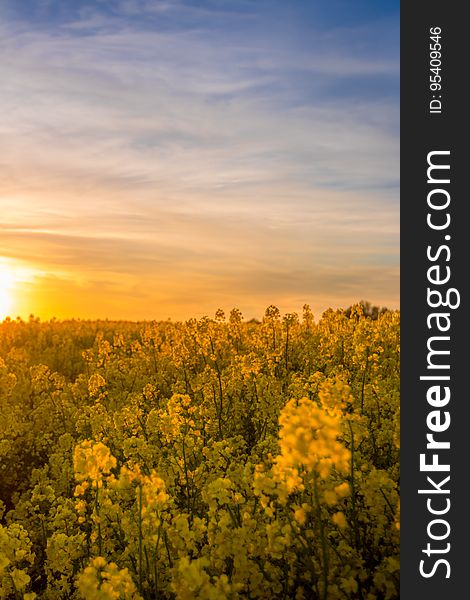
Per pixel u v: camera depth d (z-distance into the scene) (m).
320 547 4.40
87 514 6.43
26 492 8.55
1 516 7.47
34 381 12.95
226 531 4.42
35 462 10.35
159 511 4.69
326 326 13.50
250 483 5.09
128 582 4.14
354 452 5.31
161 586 4.73
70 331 27.22
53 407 11.57
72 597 5.50
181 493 6.42
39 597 5.64
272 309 11.69
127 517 5.23
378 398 7.02
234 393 9.84
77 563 5.82
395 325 12.59
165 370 13.66
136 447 7.06
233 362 11.12
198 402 10.20
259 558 4.49
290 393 8.66
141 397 10.02
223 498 4.71
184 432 7.09
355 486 4.87
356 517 4.73
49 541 5.66
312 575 4.21
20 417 11.85
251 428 9.12
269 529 4.17
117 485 4.83
